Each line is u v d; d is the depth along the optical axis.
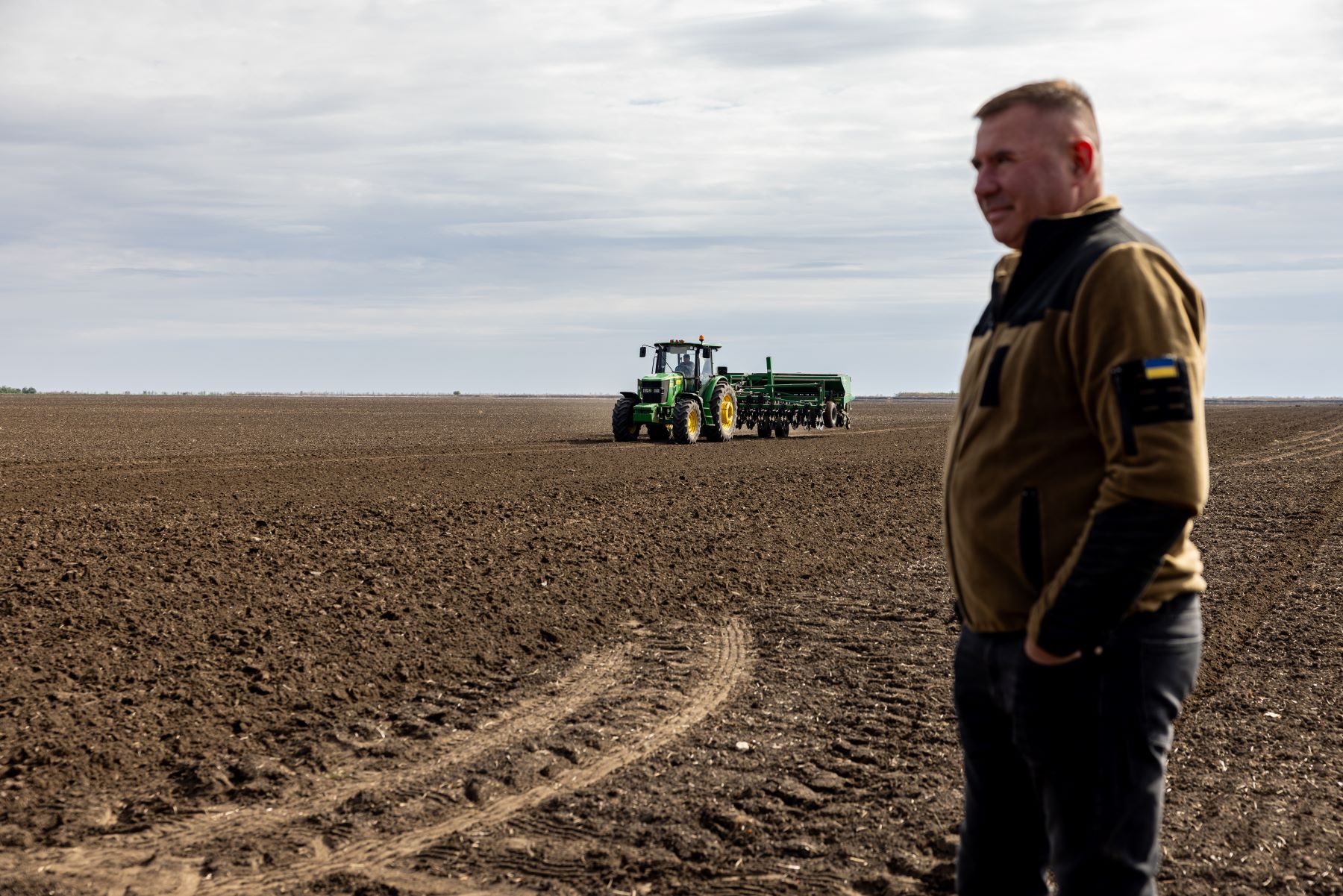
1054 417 2.08
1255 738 5.00
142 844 3.92
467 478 15.94
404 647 6.45
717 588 8.46
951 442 2.37
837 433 33.72
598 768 4.68
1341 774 4.51
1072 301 2.03
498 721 5.30
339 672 5.94
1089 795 2.08
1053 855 2.17
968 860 2.46
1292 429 36.16
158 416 39.16
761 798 4.29
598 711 5.46
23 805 4.21
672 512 12.33
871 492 14.88
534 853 3.82
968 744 2.40
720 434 27.88
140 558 8.29
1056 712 2.08
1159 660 2.07
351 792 4.41
